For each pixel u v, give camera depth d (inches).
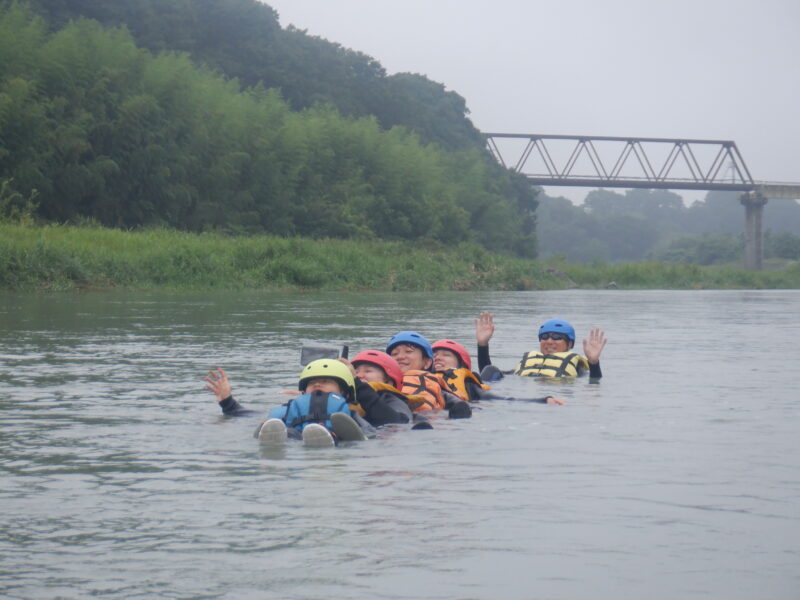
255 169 2298.2
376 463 212.2
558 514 167.6
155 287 1237.1
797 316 931.3
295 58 3457.2
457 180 3432.6
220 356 444.8
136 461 213.5
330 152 2583.7
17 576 135.1
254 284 1381.6
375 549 146.9
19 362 412.5
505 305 1069.8
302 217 2445.9
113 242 1378.0
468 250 2158.0
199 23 3255.4
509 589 130.5
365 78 3946.9
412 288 1696.6
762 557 144.2
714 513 168.7
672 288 2726.4
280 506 172.2
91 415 278.5
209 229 2070.6
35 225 1581.0
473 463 212.7
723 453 226.2
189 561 141.3
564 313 920.9
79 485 188.9
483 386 354.3
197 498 178.2
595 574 136.5
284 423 247.4
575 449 231.1
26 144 1769.2
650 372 417.7
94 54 1973.4
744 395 339.9
